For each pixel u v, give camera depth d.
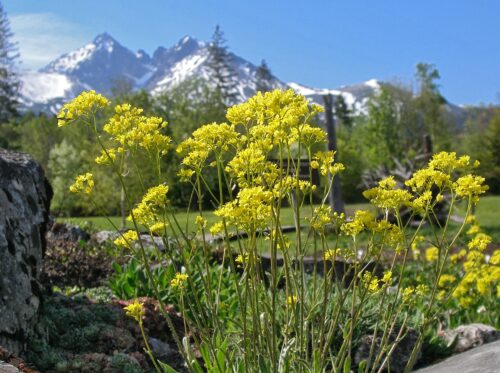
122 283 7.14
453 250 13.17
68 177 31.80
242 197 3.21
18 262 5.18
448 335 6.90
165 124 3.56
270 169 3.68
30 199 5.66
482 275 8.60
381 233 3.71
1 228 5.11
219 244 8.92
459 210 21.66
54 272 9.14
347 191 50.88
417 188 3.72
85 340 5.45
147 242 10.36
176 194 27.39
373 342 3.77
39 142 59.94
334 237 14.73
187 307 6.46
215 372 3.86
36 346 5.12
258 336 3.71
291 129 3.65
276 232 3.42
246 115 3.59
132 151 3.55
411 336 6.21
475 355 5.66
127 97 43.50
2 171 5.41
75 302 6.12
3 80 58.50
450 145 64.81
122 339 5.57
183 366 5.52
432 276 10.41
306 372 3.73
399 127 63.47
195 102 53.62
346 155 51.25
